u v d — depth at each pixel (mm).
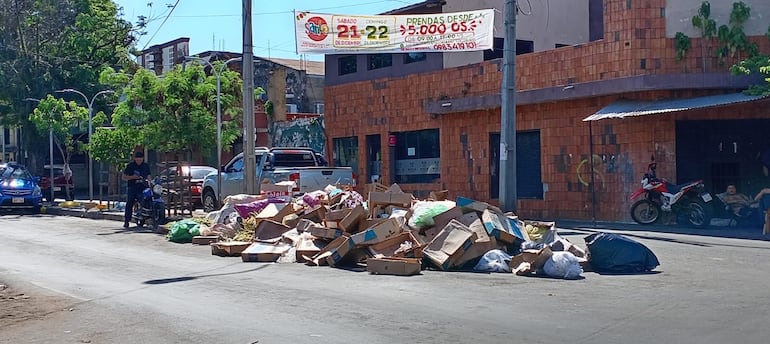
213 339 7566
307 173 19719
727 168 19297
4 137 53281
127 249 15273
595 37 27469
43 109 30109
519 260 11359
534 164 22359
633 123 19656
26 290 10648
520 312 8430
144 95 20594
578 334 7379
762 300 8953
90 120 29328
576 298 9234
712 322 7793
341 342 7285
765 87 16703
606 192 20266
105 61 37281
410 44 24078
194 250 14961
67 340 7758
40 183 33750
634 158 19656
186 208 23672
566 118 21188
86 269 12602
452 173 24750
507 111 17141
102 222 22109
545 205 21781
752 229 17562
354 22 24219
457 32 23672
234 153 37312
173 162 20828
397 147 27125
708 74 18703
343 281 10797
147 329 8086
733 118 19031
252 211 16312
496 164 23641
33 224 21750
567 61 20984
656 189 18547
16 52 34656
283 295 9742
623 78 19203
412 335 7465
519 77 22281
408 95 26281
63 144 36688
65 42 36156
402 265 11305
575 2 27531
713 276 10844
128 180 19688
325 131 29812
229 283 10797
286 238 13789
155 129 20625
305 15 23969
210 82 21484
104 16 36875
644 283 10297
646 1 19266
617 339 7160
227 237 15672
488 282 10531
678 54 19078
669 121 19141
